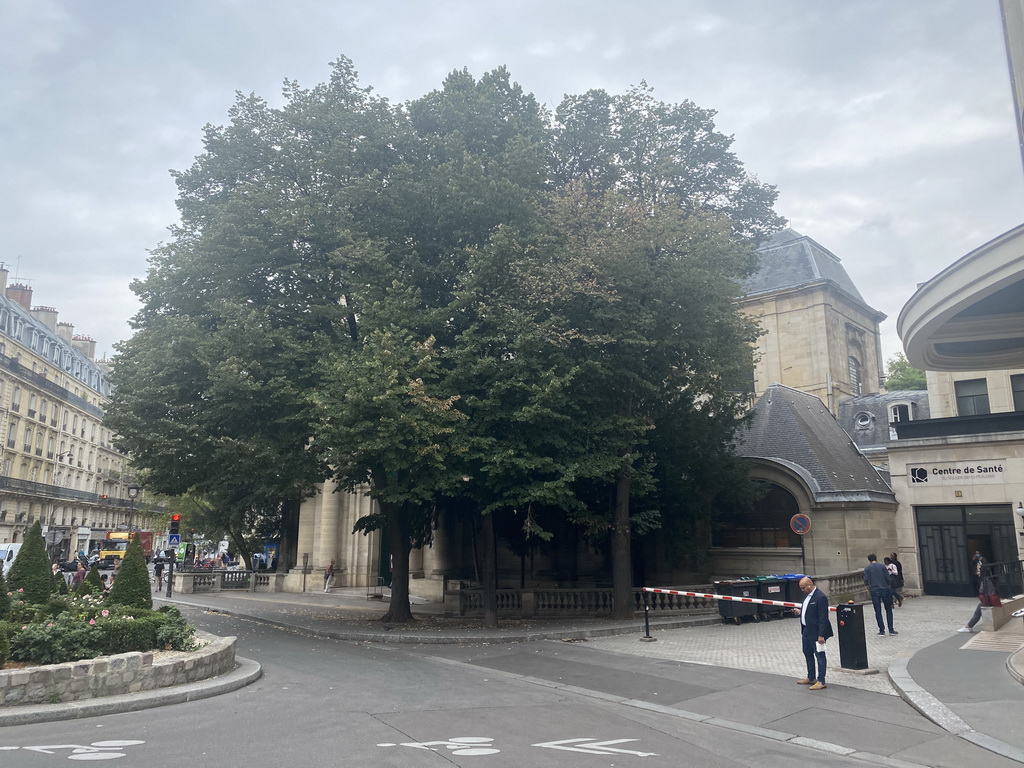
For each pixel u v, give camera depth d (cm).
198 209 2034
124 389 1848
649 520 2173
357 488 3425
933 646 1375
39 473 6219
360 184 1848
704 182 2366
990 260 1357
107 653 1062
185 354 1780
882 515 2505
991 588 1577
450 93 2069
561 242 1881
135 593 1366
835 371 4362
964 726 857
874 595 1574
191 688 1015
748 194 2430
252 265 1850
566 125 2227
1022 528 2305
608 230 1825
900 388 5144
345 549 3781
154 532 7650
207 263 1861
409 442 1638
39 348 6269
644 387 1892
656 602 2091
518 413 1694
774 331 4547
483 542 2016
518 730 850
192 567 4731
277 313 1902
